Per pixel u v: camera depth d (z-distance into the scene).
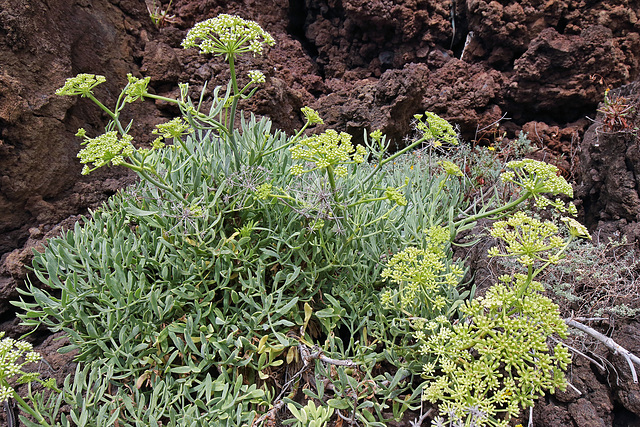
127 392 1.65
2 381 1.29
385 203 2.04
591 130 2.79
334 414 1.62
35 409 1.46
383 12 3.95
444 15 4.13
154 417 1.48
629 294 1.85
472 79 4.00
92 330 1.61
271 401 1.61
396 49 4.20
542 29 3.86
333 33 4.33
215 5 3.92
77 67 2.69
